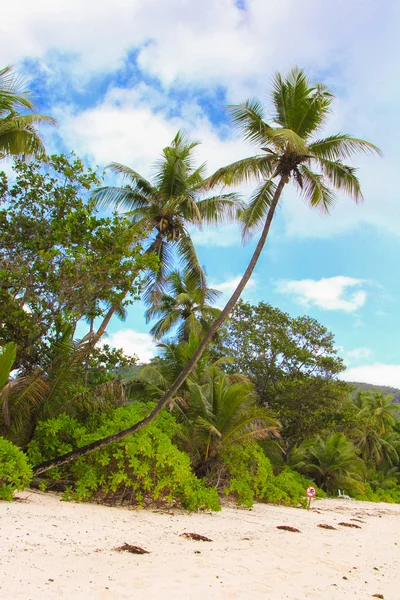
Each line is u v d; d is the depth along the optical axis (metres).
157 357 22.22
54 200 13.69
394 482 48.53
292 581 6.62
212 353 30.12
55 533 7.18
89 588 4.90
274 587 6.11
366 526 16.77
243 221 15.15
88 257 12.68
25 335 12.73
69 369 11.98
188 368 11.96
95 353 13.80
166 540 8.37
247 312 31.91
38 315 12.90
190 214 17.75
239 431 16.55
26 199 13.42
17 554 5.70
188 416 17.38
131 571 5.87
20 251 13.25
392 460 55.44
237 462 16.89
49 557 5.86
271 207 13.84
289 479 21.20
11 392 10.95
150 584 5.40
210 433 16.17
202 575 6.16
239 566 7.08
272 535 10.99
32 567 5.31
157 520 10.45
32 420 12.12
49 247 13.07
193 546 8.20
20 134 13.70
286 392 29.06
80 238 12.91
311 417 28.84
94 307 13.75
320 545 10.59
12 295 12.66
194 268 18.95
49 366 12.27
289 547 9.66
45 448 11.66
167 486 12.35
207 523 11.25
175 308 28.14
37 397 11.59
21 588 4.55
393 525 18.62
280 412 28.62
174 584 5.54
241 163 14.10
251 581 6.24
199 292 19.91
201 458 16.77
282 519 14.60
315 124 13.96
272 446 23.09
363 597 6.30
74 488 11.67
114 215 13.62
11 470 9.03
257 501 19.08
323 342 30.95
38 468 11.05
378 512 24.84
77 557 6.11
